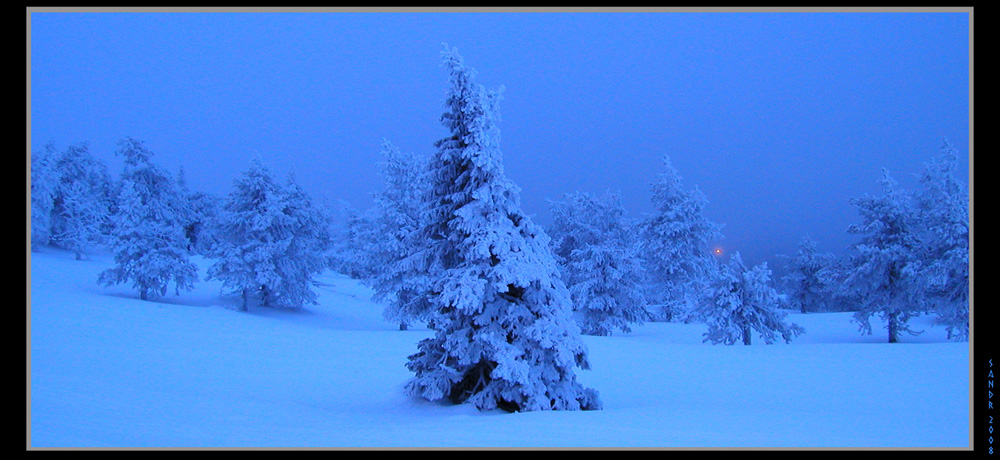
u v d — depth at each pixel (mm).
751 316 28844
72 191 49094
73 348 20953
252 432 10336
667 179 44125
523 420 11586
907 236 30797
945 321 29859
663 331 36656
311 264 43312
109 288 37406
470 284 13469
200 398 14539
